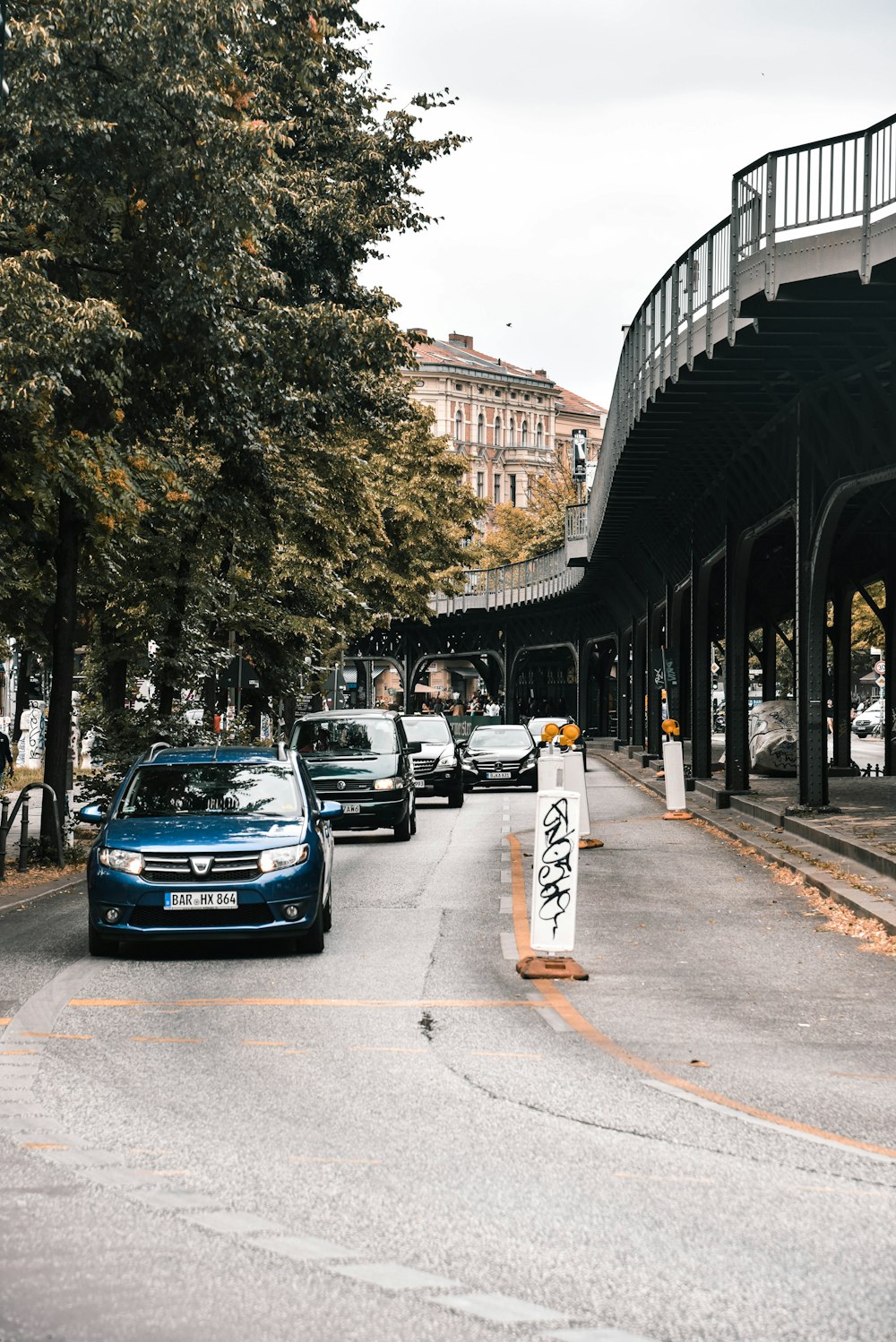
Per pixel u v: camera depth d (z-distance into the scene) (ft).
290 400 72.74
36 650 82.02
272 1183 20.39
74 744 136.15
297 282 88.89
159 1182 20.49
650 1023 32.63
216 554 87.40
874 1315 15.47
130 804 45.47
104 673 92.53
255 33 63.10
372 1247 17.67
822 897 54.85
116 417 61.52
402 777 82.99
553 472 354.13
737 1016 33.50
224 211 57.52
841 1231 18.29
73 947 44.09
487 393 458.09
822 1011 34.09
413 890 58.23
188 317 59.11
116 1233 18.20
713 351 70.95
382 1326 15.14
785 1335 14.92
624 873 63.98
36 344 50.98
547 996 35.78
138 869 41.39
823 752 84.74
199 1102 25.35
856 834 70.23
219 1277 16.62
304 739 85.30
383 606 167.22
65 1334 14.93
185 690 100.17
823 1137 23.08
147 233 58.23
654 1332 14.98
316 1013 33.63
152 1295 16.06
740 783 104.32
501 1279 16.55
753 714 148.56
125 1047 29.94
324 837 46.50
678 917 50.29
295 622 116.16
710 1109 24.85
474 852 75.25
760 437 86.38
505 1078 27.22
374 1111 24.71
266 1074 27.53
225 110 57.06
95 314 51.98
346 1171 21.04
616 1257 17.30
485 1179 20.62
